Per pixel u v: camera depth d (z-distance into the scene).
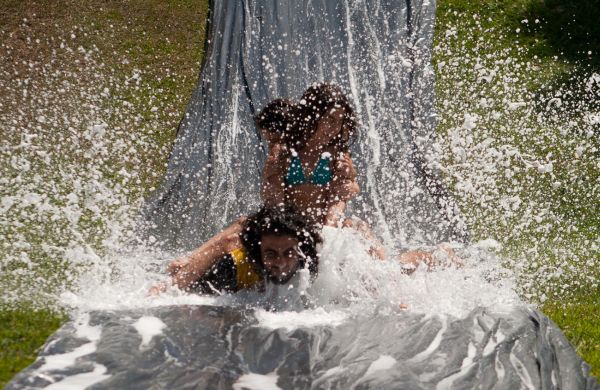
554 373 9.65
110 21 22.50
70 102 18.92
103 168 16.44
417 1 20.61
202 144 16.53
